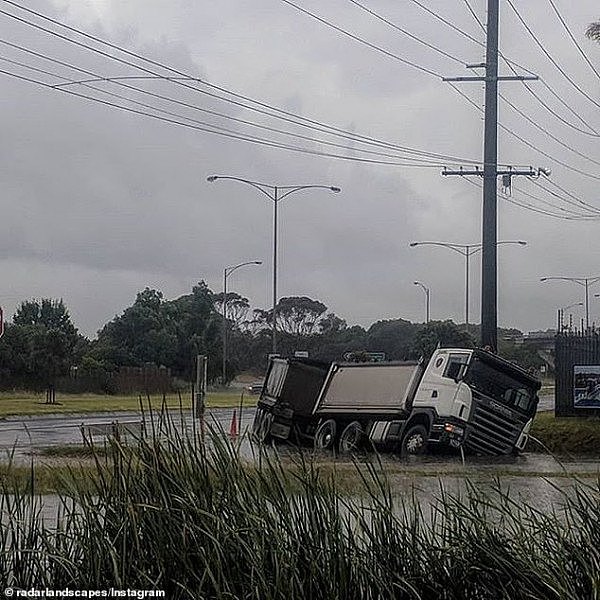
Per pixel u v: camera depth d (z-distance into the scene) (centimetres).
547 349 11675
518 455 3569
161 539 814
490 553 841
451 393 3509
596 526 899
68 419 5284
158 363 11312
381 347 12075
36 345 8900
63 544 848
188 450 871
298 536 835
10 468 1241
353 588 827
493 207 4431
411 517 1039
